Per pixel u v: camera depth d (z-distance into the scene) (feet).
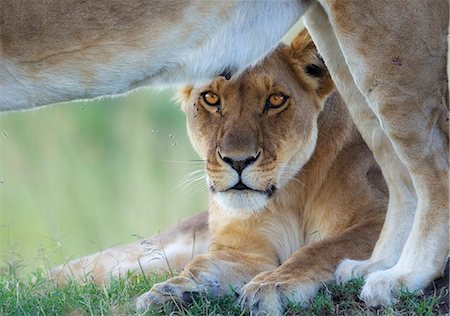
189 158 62.08
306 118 34.68
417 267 30.66
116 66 30.12
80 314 30.94
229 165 33.24
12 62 29.76
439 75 30.83
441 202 30.78
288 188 35.68
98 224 54.80
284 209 35.88
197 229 39.70
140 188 59.21
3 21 29.48
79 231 53.67
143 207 55.62
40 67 29.86
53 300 31.91
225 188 33.47
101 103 68.33
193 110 34.78
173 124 65.98
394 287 30.42
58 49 29.76
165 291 31.17
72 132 65.05
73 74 30.04
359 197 35.24
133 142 64.23
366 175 35.50
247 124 33.47
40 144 62.85
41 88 30.12
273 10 31.40
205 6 30.27
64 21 29.66
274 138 33.83
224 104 33.86
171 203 56.39
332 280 32.22
